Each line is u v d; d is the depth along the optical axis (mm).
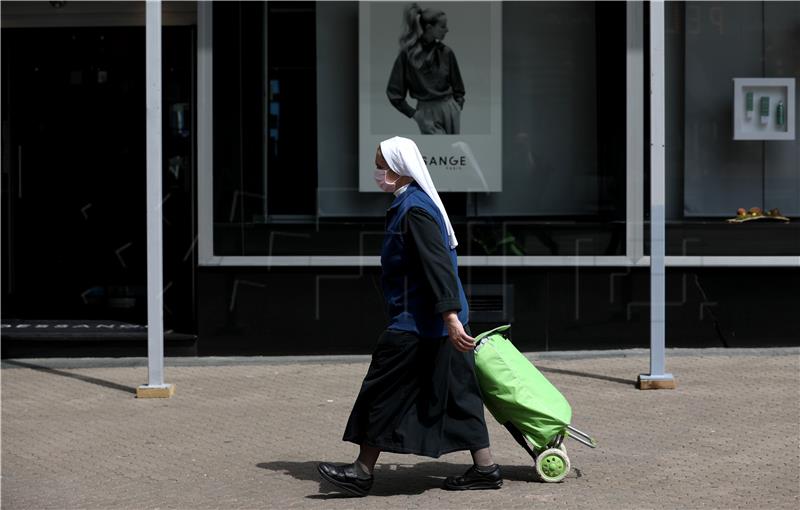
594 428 15367
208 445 14820
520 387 12461
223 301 20844
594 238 20812
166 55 21844
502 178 21125
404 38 20938
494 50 20969
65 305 23641
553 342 20828
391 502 11938
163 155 21906
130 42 23375
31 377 19578
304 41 20922
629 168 20812
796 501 11820
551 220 21078
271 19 20891
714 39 21266
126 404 17422
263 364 20609
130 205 23656
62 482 13109
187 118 21906
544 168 21078
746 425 15445
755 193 21359
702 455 13852
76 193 23750
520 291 20828
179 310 21703
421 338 11828
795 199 21391
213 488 12727
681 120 21328
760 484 12516
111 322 22609
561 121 21078
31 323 22453
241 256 20797
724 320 20828
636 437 14820
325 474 12086
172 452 14469
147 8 17297
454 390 12000
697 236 20828
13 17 22703
